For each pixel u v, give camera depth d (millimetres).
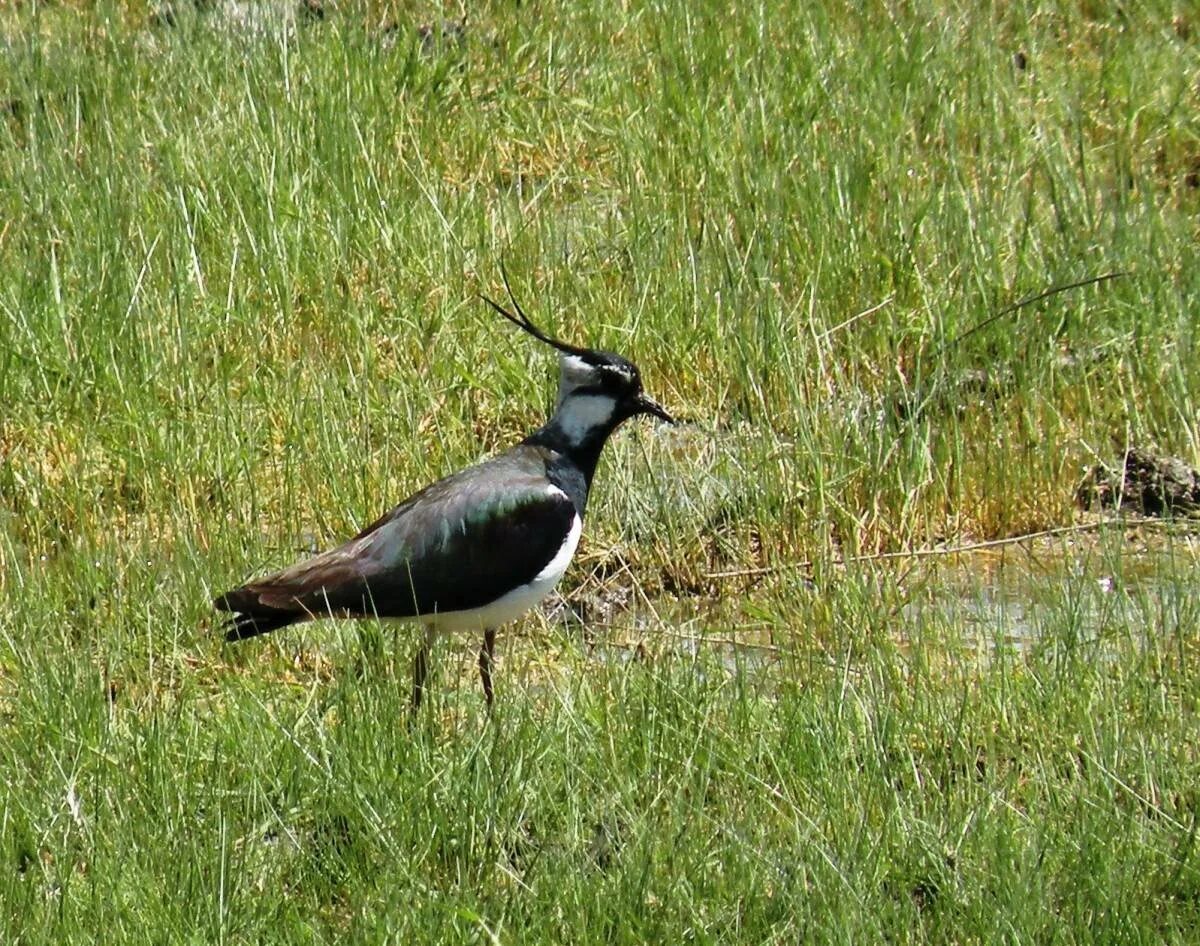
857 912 8773
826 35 18219
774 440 13508
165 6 19156
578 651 11633
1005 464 13445
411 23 18109
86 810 9516
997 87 17562
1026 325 14641
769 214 15562
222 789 9656
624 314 14805
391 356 14445
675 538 12789
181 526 12586
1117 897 8828
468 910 8617
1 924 8617
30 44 18016
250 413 13742
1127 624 11273
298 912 9008
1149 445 13898
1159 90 18031
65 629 11352
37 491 12914
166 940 8555
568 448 11477
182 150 16250
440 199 15930
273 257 15000
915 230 15148
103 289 14516
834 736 10062
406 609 10773
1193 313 14773
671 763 9953
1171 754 9953
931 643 11375
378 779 9695
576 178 16766
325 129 16375
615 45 18531
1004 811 9547
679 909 8844
